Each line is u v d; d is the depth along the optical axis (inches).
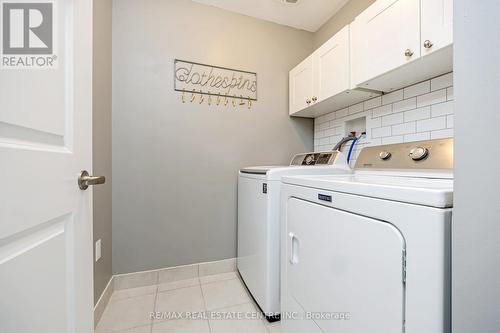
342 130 76.3
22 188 18.9
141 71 67.1
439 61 42.6
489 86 14.0
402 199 21.3
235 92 78.9
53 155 23.2
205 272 74.4
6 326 17.6
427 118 51.5
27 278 19.7
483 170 14.4
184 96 72.1
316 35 89.3
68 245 26.5
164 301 60.2
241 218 71.4
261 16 81.3
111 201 63.4
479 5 14.6
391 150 52.7
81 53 29.0
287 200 43.5
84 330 29.7
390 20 46.2
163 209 69.9
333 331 29.8
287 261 42.9
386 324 22.6
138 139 66.9
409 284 20.5
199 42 73.8
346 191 28.1
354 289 26.5
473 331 14.9
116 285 64.4
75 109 27.6
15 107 18.6
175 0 70.8
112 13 63.9
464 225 15.5
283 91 86.1
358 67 54.2
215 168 76.3
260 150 82.4
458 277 15.9
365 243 25.1
